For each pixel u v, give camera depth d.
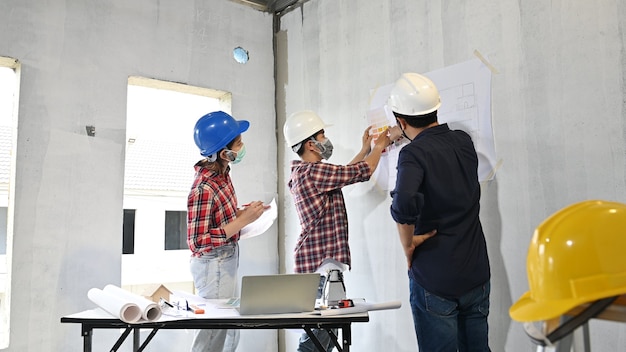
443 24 2.74
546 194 2.26
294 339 3.65
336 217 2.79
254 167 3.80
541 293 0.90
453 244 2.02
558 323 0.90
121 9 3.31
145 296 2.24
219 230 2.50
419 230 2.11
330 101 3.48
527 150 2.33
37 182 2.91
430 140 2.09
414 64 2.89
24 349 2.79
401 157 2.06
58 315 2.92
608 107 2.07
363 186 3.17
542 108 2.29
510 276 2.37
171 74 3.48
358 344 3.16
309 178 2.71
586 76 2.14
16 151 2.86
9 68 3.01
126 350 3.17
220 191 2.63
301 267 2.78
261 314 2.00
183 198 5.41
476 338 2.08
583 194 2.13
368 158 2.77
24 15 2.96
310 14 3.71
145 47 3.38
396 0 3.03
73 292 2.97
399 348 2.89
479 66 2.55
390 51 3.05
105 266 3.09
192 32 3.61
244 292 1.95
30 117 2.92
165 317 1.98
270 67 3.98
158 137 5.49
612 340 2.02
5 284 2.83
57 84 3.03
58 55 3.05
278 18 4.04
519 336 2.32
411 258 2.12
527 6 2.36
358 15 3.29
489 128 2.48
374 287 3.07
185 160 5.55
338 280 2.34
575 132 2.17
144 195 5.19
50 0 3.05
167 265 5.19
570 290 0.85
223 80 3.72
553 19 2.26
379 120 3.08
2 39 2.87
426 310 2.04
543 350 0.88
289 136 2.90
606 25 2.09
